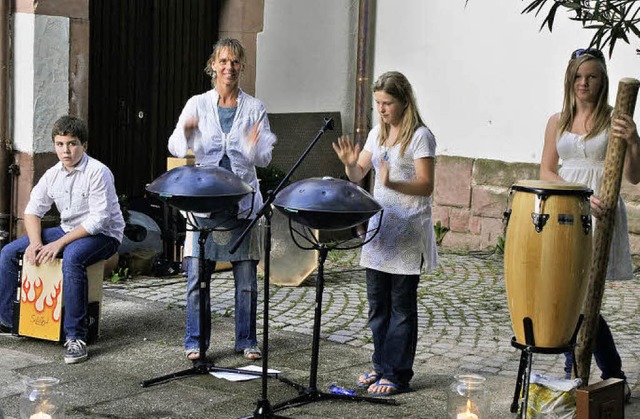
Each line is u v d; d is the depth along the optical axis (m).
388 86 5.54
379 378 5.89
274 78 10.50
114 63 9.64
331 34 10.98
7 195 8.55
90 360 6.34
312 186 5.36
